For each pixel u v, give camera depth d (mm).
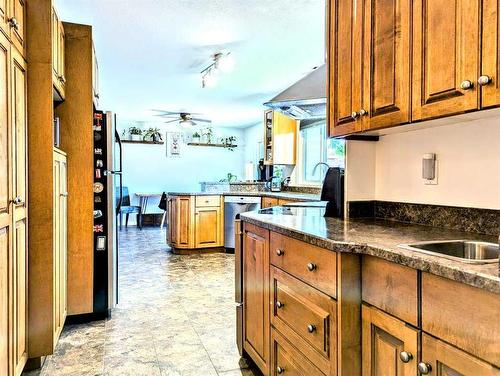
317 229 1545
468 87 1087
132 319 2793
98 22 3033
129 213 7914
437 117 1223
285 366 1660
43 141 2025
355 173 2000
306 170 5754
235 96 5676
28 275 1993
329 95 1841
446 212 1604
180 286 3652
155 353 2250
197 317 2834
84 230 2729
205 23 3057
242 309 2193
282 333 1683
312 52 3727
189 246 5219
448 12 1159
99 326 2658
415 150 1777
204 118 7734
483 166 1455
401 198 1858
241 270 2223
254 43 3484
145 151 8352
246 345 2131
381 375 1156
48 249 2037
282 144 5742
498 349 792
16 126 1776
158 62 4031
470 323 854
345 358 1247
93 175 2754
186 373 2018
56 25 2227
